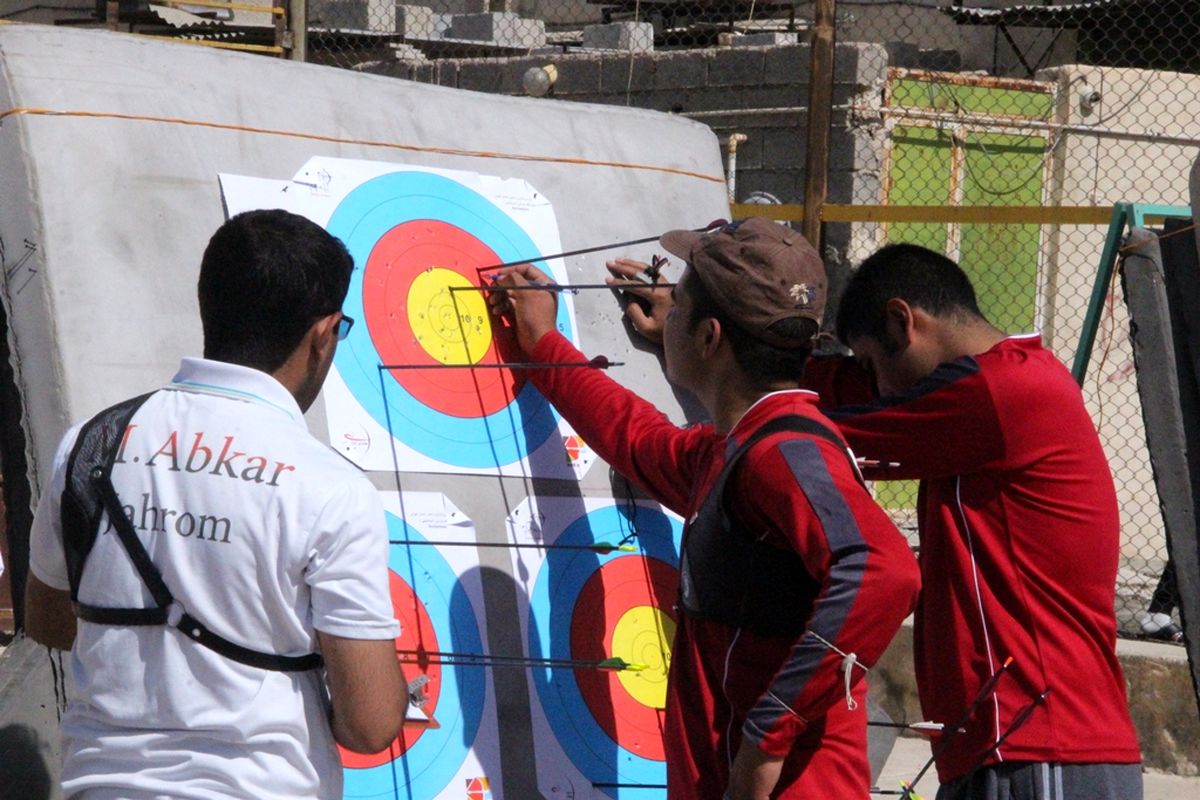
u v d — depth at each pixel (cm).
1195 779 912
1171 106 1717
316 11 1809
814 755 385
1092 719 470
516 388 489
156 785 312
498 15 1952
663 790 479
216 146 432
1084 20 1955
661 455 454
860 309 498
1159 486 739
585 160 545
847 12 1984
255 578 314
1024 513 473
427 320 470
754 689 387
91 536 326
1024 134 1634
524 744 452
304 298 337
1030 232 1641
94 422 339
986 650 473
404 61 1788
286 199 442
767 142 1502
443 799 429
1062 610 472
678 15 2011
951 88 1570
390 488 443
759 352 394
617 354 526
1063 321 1645
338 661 317
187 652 315
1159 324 747
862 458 486
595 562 491
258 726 314
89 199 400
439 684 437
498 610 459
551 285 491
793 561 383
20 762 388
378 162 474
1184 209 811
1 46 397
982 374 470
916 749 958
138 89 420
